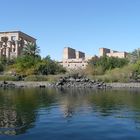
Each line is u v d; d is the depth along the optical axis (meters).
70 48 169.62
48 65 94.69
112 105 26.52
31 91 49.34
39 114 20.27
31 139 12.64
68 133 13.79
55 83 70.56
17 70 90.88
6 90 52.34
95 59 109.38
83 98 34.66
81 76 74.44
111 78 75.31
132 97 35.88
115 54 160.12
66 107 24.86
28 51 110.94
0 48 138.75
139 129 14.79
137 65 78.69
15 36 144.62
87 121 17.20
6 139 12.63
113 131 14.29
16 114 20.20
